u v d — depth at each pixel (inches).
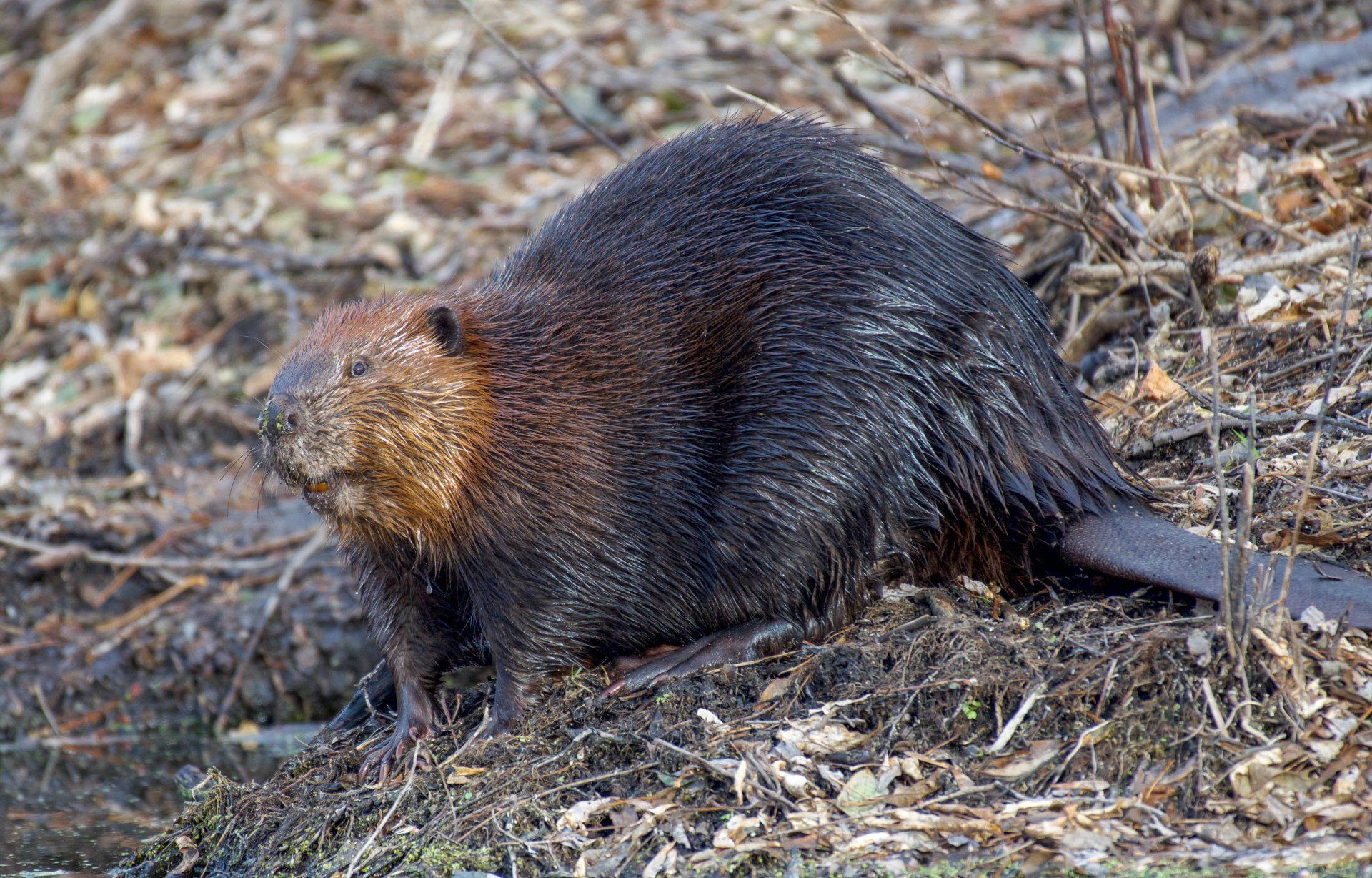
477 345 332.2
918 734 295.6
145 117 808.9
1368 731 272.2
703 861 278.4
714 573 335.9
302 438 312.0
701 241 347.6
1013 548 340.5
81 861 363.3
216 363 633.0
